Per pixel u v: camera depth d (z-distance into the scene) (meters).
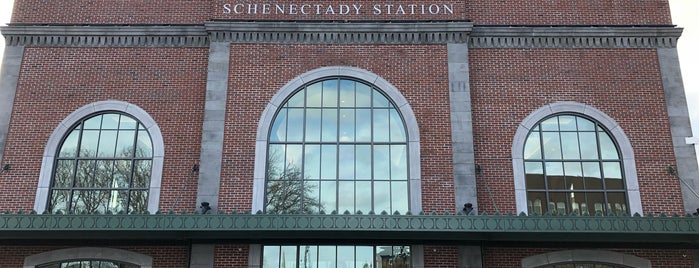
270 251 17.42
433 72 19.23
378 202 18.02
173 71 19.69
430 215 15.06
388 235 16.11
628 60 19.83
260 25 19.53
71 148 18.86
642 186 18.41
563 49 19.95
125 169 18.66
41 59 19.67
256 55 19.39
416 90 19.05
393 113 18.97
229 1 20.06
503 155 18.69
